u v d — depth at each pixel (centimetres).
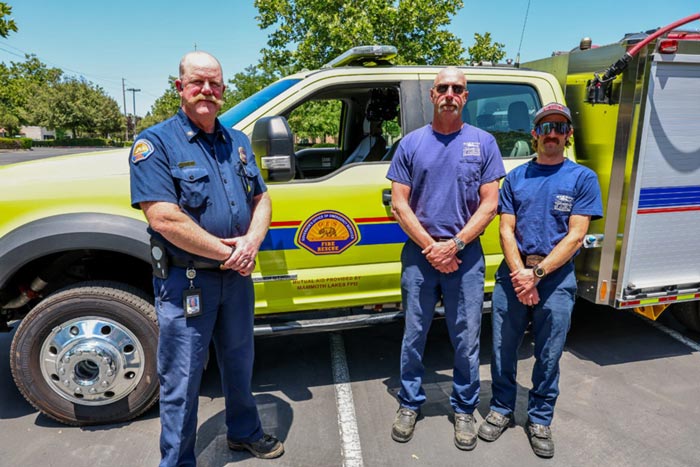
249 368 242
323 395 317
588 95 309
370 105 381
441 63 1020
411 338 266
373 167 312
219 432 278
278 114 302
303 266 306
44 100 6150
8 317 300
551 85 347
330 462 252
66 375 266
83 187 271
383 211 313
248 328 234
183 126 205
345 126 445
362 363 361
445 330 420
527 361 364
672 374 345
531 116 352
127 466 248
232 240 211
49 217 263
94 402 273
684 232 333
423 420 289
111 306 263
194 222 201
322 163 455
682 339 403
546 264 245
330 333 412
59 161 290
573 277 256
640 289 329
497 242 343
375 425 284
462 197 252
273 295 305
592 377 340
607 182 325
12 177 271
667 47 295
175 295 209
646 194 317
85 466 248
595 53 332
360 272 316
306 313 321
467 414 272
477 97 338
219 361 243
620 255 324
